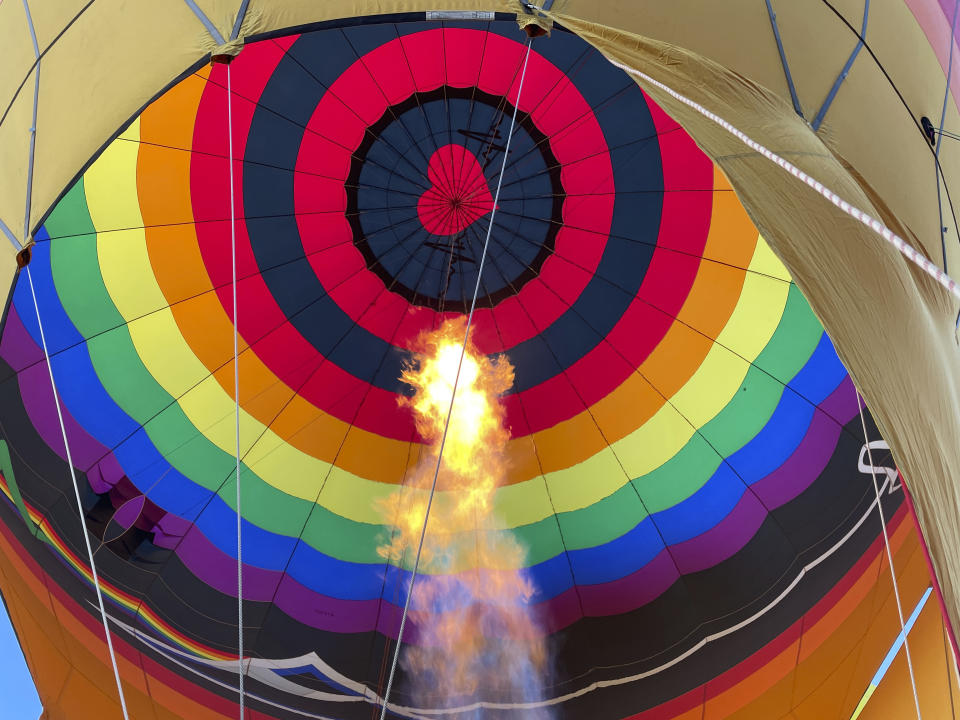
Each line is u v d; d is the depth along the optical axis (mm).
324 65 7625
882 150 4641
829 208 3994
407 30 7516
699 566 7801
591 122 7879
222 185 7754
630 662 7785
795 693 7219
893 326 3963
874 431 7203
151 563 7535
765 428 7750
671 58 4062
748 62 4324
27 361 6898
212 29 4332
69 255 7191
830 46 4633
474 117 8031
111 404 7531
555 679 7895
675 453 8102
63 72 4418
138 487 7602
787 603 7395
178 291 7809
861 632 6949
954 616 3385
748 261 7695
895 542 6934
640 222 8062
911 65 5078
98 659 7059
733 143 3832
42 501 6824
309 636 7918
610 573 8070
